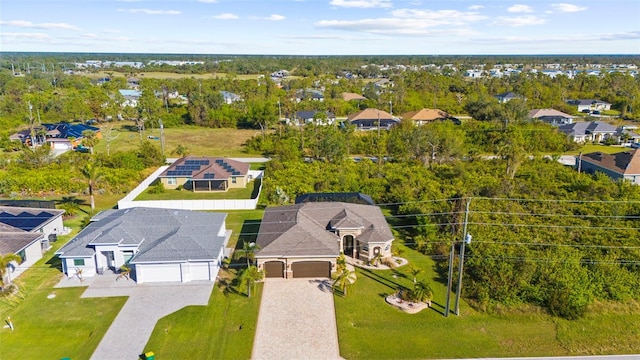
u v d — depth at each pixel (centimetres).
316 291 3619
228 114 12125
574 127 9969
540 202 4978
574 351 2942
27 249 4025
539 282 3522
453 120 10588
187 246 3831
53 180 6297
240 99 14325
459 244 4081
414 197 5488
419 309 3362
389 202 5588
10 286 3484
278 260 3778
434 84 14800
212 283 3738
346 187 5844
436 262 4122
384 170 6781
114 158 7425
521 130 8912
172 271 3738
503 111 9775
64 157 7725
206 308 3369
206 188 6506
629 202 4822
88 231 4184
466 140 8744
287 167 7056
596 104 13562
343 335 3059
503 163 7006
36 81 16950
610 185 5550
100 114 12356
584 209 4769
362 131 9994
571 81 16225
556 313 3319
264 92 14650
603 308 3384
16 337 3014
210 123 12156
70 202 5788
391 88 14800
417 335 3080
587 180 5878
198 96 12975
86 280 3772
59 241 4597
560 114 11294
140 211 4412
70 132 9756
